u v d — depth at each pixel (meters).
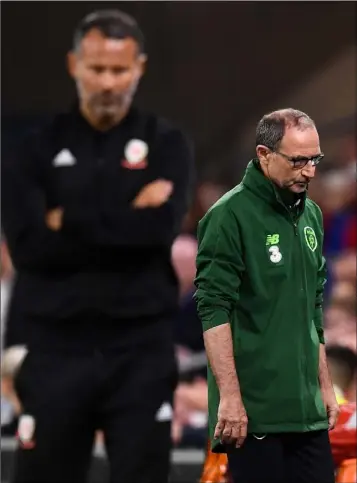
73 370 13.67
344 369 17.41
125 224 13.67
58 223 13.73
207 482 15.12
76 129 14.20
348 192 27.05
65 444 13.73
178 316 21.36
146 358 13.78
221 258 12.09
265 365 12.12
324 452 12.53
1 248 21.30
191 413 20.30
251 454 12.27
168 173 14.12
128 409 13.68
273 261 12.12
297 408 12.16
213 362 12.05
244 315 12.20
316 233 12.60
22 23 29.41
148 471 13.69
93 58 13.95
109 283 13.70
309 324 12.34
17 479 13.89
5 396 18.38
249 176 12.27
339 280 21.73
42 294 13.80
